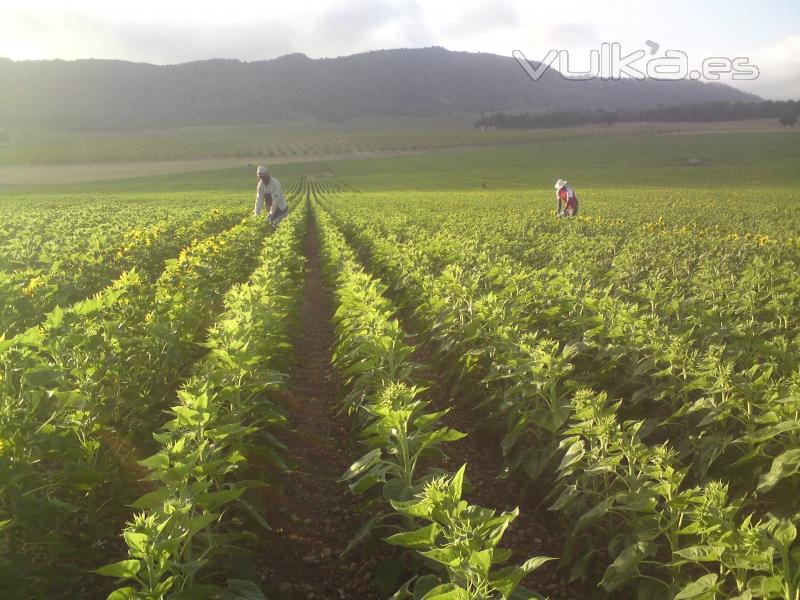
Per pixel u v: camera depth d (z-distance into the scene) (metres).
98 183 100.81
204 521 3.30
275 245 15.44
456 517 3.17
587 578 4.61
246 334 6.32
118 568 2.88
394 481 4.40
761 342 6.32
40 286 9.15
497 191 64.31
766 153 111.06
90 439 4.81
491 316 7.47
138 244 15.22
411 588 4.26
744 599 2.97
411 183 84.31
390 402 4.68
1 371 4.94
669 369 5.76
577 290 8.97
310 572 4.74
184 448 3.88
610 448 4.35
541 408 5.60
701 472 4.82
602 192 54.34
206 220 23.77
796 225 23.91
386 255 15.30
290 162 139.75
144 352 6.68
